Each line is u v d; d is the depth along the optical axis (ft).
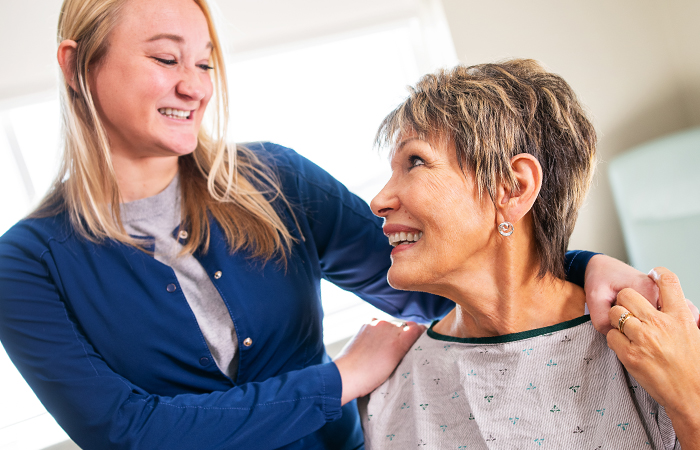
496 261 2.48
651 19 6.91
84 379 2.85
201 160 3.33
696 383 2.09
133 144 2.90
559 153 2.42
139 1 2.72
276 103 6.69
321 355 3.66
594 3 6.77
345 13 6.50
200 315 3.23
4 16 5.72
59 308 2.92
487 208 2.39
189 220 3.22
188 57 2.85
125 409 2.82
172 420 2.82
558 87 2.48
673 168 5.78
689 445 2.14
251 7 6.32
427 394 2.85
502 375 2.57
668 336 2.14
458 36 6.48
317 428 3.02
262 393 2.95
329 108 6.77
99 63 2.76
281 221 3.40
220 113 3.35
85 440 2.87
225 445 2.83
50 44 5.82
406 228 2.56
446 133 2.41
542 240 2.50
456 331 2.89
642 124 7.00
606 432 2.35
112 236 3.03
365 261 3.56
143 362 3.07
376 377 3.09
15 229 2.98
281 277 3.33
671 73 7.00
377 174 6.87
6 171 6.17
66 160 3.07
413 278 2.52
